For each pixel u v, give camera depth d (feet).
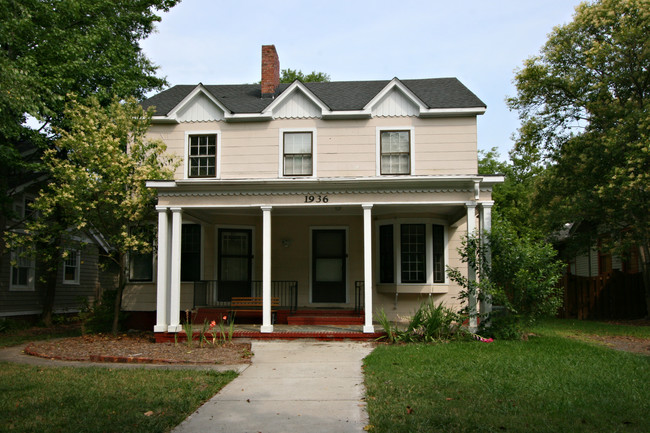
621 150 58.85
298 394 24.54
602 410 20.43
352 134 50.78
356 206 47.03
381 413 20.45
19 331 58.18
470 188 44.37
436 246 53.52
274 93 56.29
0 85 41.83
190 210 49.06
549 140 71.61
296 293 54.19
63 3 53.52
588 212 61.72
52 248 53.88
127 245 47.06
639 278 65.67
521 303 40.75
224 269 55.72
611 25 63.52
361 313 51.88
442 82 56.80
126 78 61.52
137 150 48.29
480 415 19.85
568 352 33.83
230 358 35.04
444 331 41.04
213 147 51.93
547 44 68.59
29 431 18.72
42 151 60.34
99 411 21.29
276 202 45.42
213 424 19.77
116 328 49.85
